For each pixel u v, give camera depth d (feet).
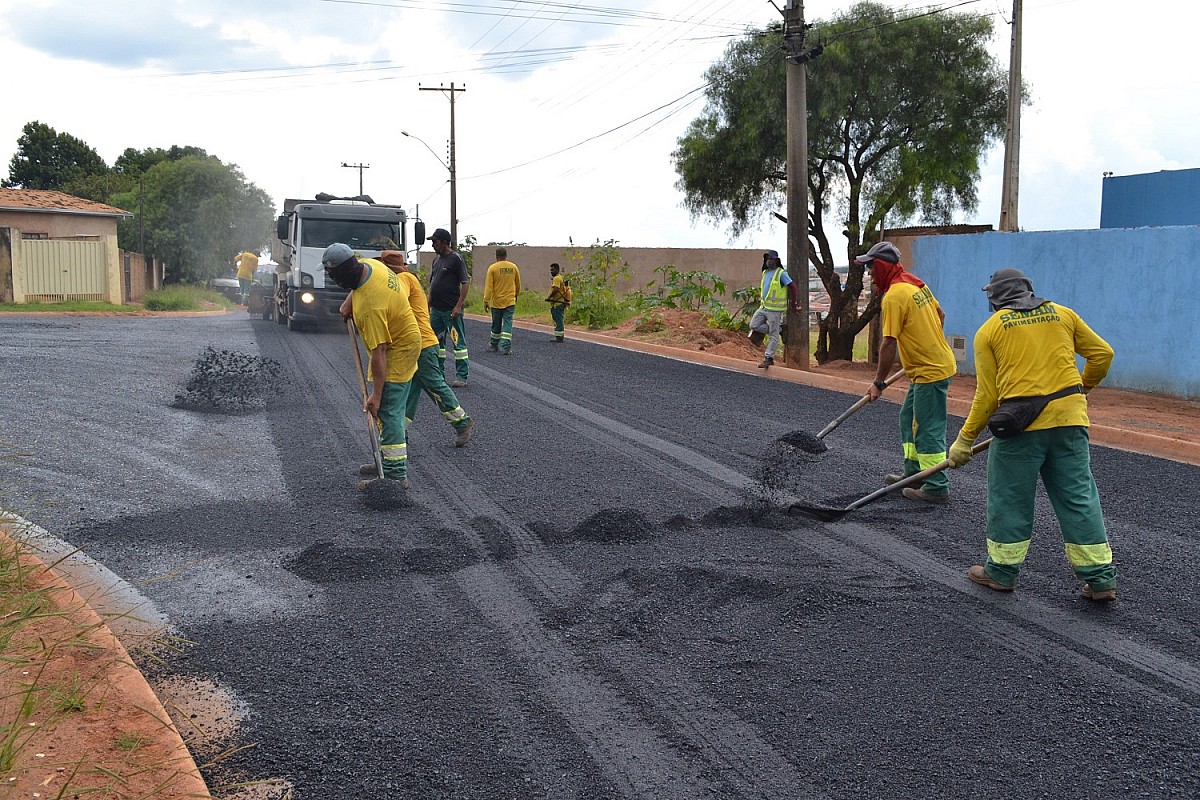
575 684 12.48
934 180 80.12
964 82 78.38
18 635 12.23
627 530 18.80
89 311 79.61
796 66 52.90
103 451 24.56
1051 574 16.88
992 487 15.96
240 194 147.95
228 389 33.86
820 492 22.35
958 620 14.74
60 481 21.50
